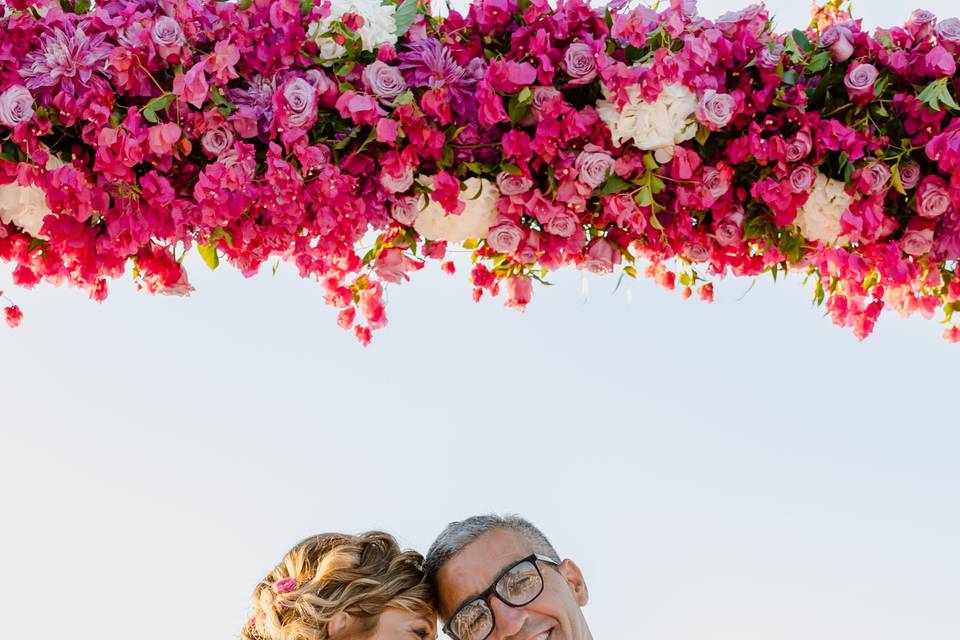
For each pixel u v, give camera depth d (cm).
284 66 243
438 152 249
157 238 256
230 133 242
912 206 272
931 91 255
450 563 281
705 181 258
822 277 289
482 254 287
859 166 262
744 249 280
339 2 244
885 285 288
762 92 254
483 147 256
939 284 290
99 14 235
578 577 293
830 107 262
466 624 276
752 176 265
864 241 268
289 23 240
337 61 247
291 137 239
